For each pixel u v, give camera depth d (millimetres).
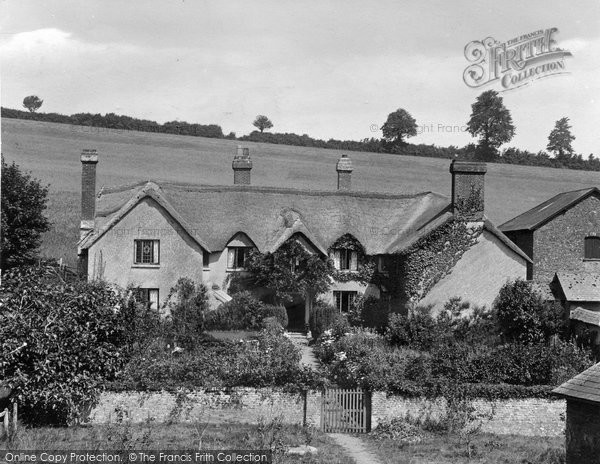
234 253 51250
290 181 88375
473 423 32344
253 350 34719
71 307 30547
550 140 103125
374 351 36531
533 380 33781
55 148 92438
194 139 104688
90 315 31062
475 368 33656
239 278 50531
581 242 54062
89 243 47375
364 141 107812
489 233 48406
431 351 38719
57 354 29312
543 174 97312
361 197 55656
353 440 30328
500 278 48125
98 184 82562
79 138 97375
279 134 111688
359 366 33844
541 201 89000
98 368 30656
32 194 54031
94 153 53219
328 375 34844
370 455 28109
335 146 109562
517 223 56844
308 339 46812
